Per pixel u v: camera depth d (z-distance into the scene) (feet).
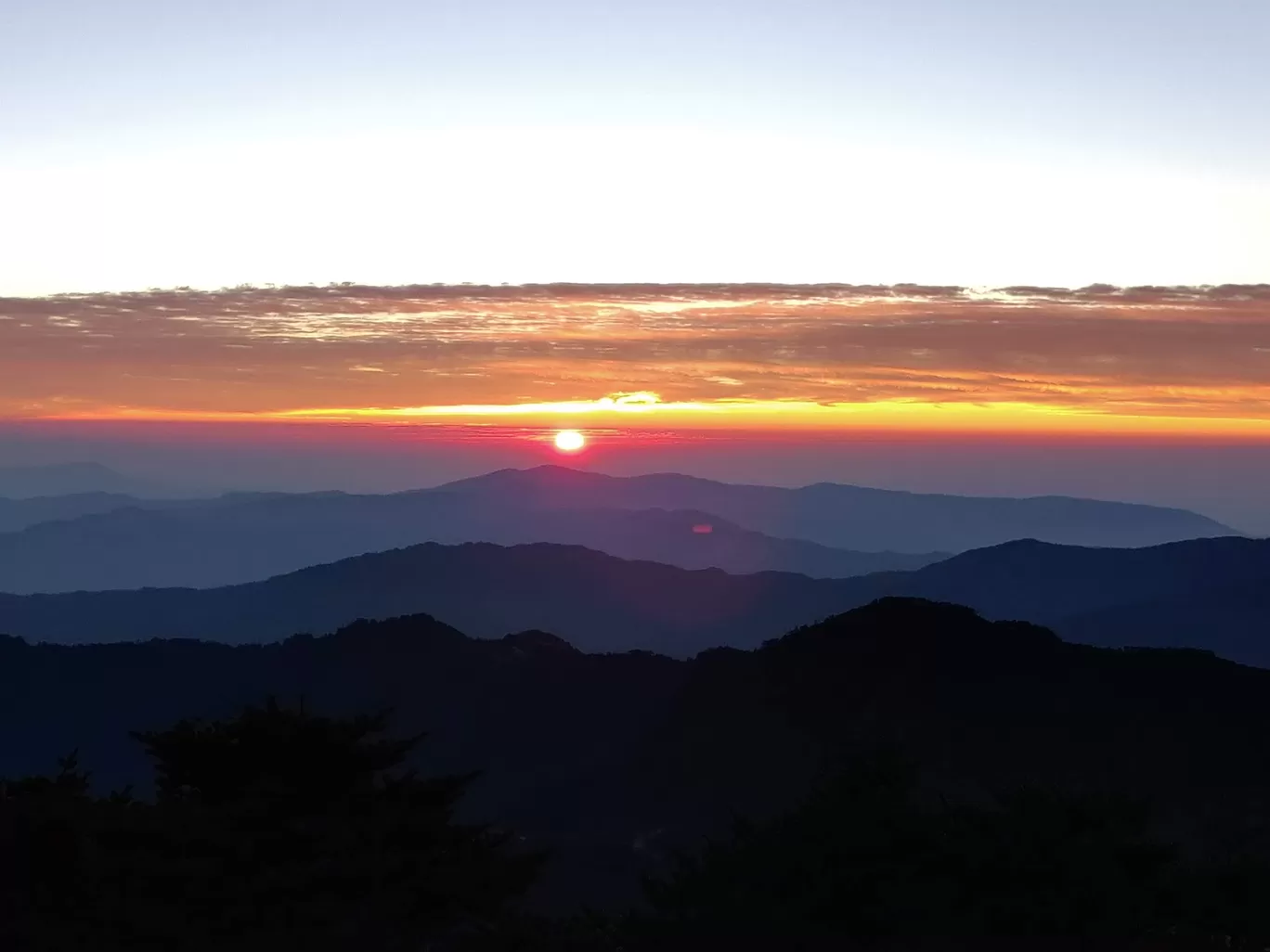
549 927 71.46
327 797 67.92
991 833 76.64
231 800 66.28
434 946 63.93
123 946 56.59
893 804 80.89
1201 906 74.64
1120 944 72.08
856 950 72.23
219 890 59.77
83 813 65.77
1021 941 71.87
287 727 68.03
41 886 59.93
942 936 72.95
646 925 76.74
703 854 88.99
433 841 66.49
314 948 58.80
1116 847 75.66
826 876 74.54
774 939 73.87
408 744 70.23
